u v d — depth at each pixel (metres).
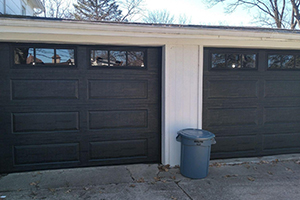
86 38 4.01
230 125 4.87
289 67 5.09
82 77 4.25
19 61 4.00
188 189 3.57
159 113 4.59
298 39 4.49
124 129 4.47
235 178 3.99
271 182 3.85
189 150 3.92
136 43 4.21
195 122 4.56
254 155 5.03
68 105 4.22
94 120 4.34
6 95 3.98
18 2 5.93
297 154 5.20
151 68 4.51
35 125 4.12
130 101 4.47
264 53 4.93
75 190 3.48
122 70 4.40
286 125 5.13
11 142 4.05
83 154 4.33
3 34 3.70
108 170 4.22
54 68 4.13
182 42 4.34
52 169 4.23
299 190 3.58
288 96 5.11
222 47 4.70
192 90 4.50
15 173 4.05
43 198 3.24
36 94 4.09
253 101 4.94
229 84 4.80
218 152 4.87
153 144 4.61
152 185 3.68
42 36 3.85
